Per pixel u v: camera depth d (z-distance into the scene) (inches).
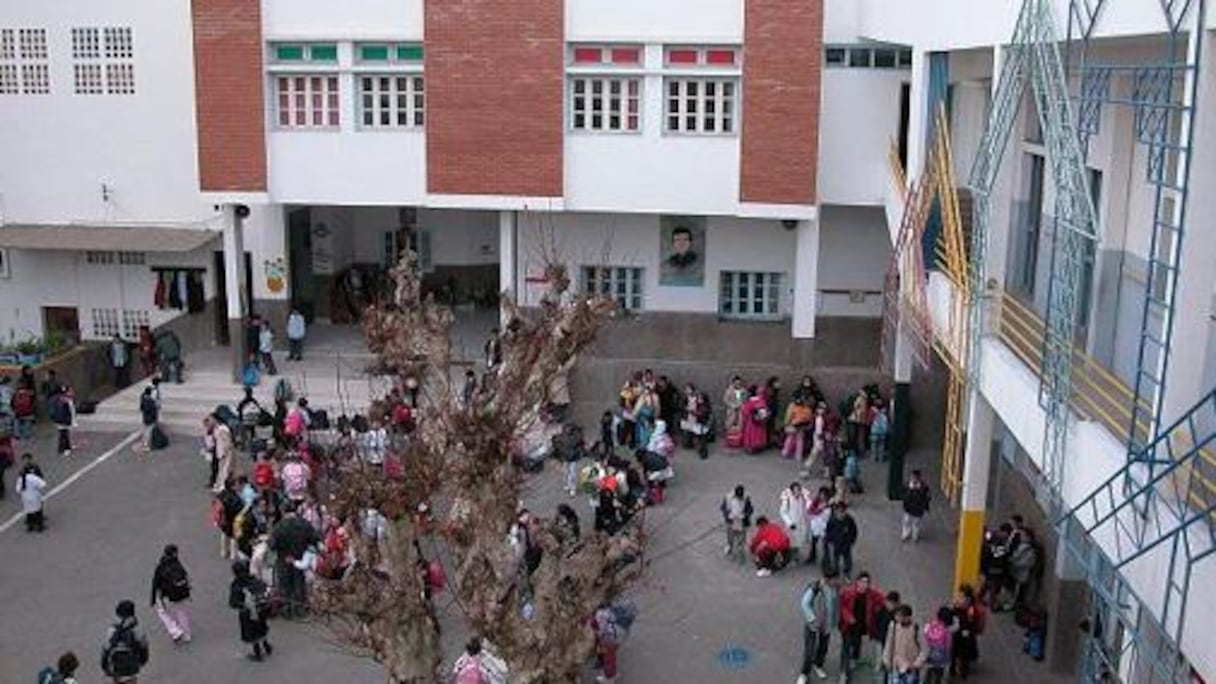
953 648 699.4
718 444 1094.4
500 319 1215.6
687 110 1087.0
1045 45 548.4
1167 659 381.1
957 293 708.7
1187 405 412.2
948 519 932.0
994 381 639.8
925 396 1069.8
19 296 1278.3
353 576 521.3
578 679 493.4
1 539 896.3
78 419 1127.6
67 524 922.1
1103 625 543.8
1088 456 471.8
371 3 1081.4
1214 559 347.6
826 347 1195.3
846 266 1182.9
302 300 1289.4
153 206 1243.8
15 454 1059.9
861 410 1050.7
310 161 1114.7
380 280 1312.7
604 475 880.9
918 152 856.3
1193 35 397.7
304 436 964.6
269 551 778.8
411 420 673.6
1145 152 623.8
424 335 556.4
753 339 1202.0
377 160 1110.4
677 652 746.8
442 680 517.0
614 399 1134.4
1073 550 499.8
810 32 1048.8
